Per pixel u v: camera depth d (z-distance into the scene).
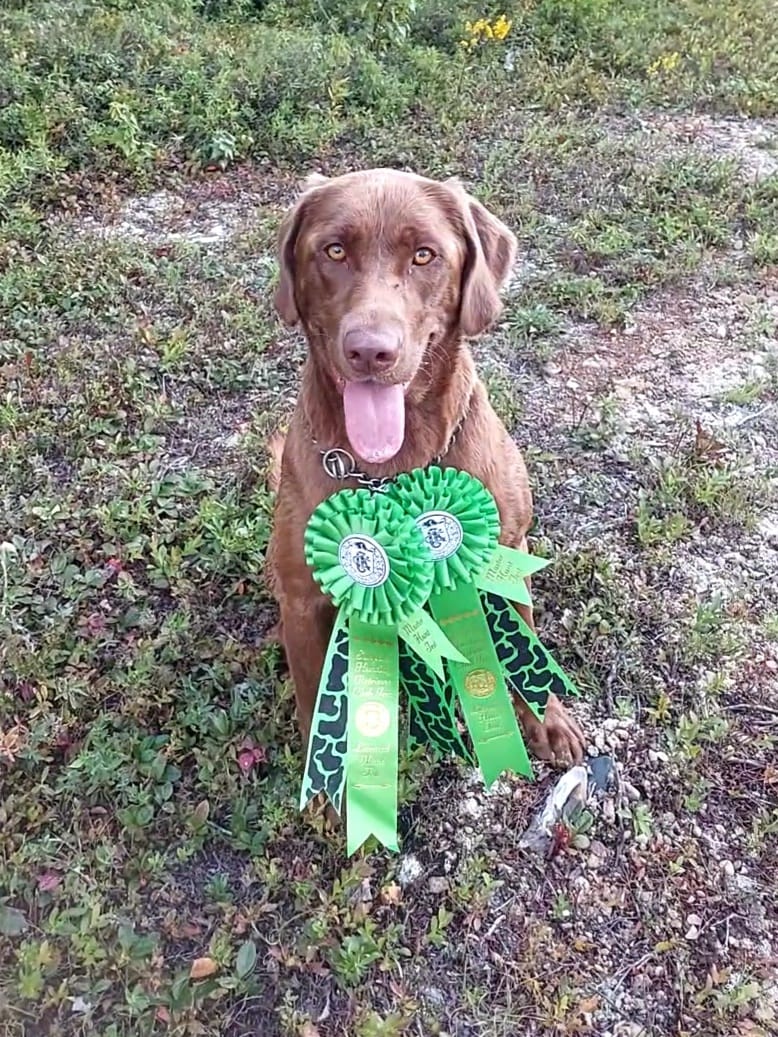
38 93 2.07
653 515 1.21
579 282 1.60
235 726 0.98
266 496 1.20
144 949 0.81
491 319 0.88
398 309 0.79
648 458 1.29
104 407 1.36
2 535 1.19
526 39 2.48
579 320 1.56
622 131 2.13
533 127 2.07
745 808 0.93
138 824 0.89
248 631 1.09
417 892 0.87
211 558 1.14
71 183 1.87
